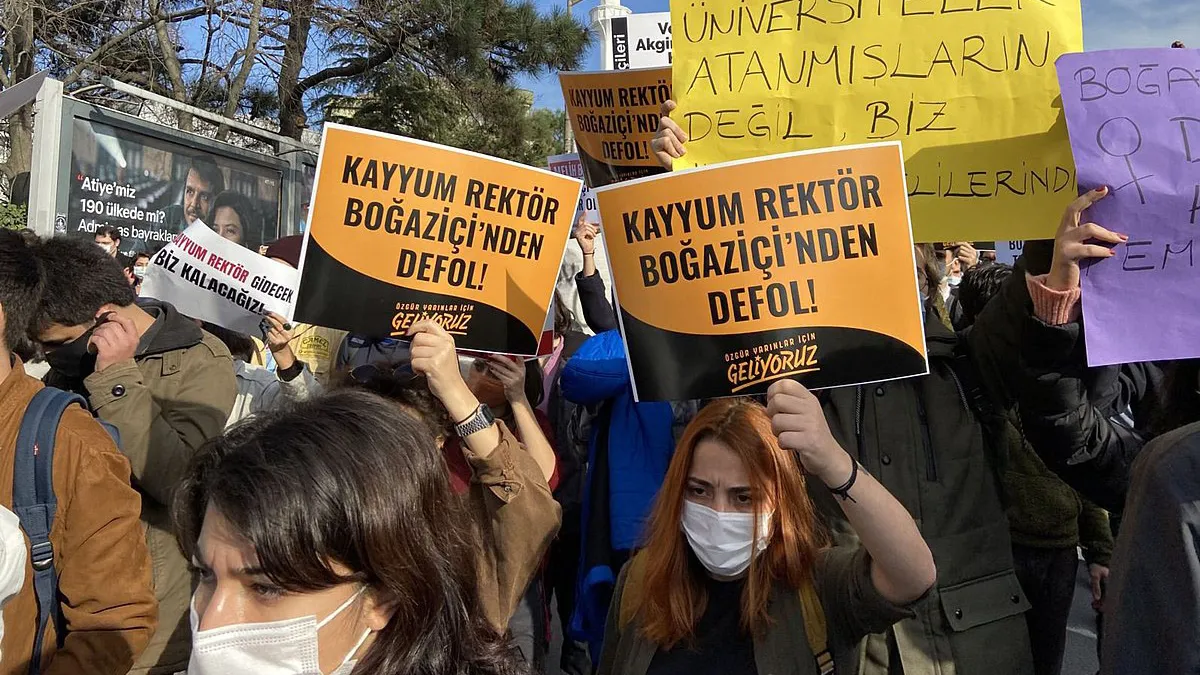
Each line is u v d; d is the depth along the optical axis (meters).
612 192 2.11
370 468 1.19
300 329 4.69
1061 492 3.05
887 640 2.35
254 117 17.61
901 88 2.54
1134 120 2.15
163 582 2.57
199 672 1.17
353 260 2.36
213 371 2.82
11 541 1.44
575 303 6.63
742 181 2.03
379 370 2.56
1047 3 2.44
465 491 2.43
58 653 1.92
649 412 3.20
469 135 18.55
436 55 16.39
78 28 14.86
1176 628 1.35
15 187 10.83
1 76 12.62
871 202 2.02
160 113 11.39
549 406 3.97
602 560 3.13
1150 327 2.09
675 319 2.07
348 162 2.35
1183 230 2.10
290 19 15.37
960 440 2.46
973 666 2.29
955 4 2.50
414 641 1.22
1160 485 1.42
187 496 1.24
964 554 2.37
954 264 6.28
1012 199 2.44
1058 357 2.20
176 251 3.38
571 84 3.64
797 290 2.02
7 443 1.92
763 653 1.90
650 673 2.03
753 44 2.64
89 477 1.95
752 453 1.93
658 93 3.45
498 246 2.46
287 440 1.18
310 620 1.18
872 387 2.54
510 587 2.28
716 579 2.05
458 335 2.43
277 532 1.11
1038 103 2.44
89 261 2.60
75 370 2.71
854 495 1.72
